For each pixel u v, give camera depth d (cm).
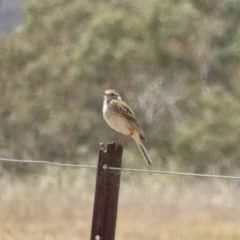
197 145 2522
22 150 2739
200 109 2739
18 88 2848
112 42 2797
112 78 2789
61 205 1633
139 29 2798
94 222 637
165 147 2730
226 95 2656
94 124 2731
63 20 3017
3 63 2900
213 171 2392
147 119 2797
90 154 2672
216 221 1461
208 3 2792
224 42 2780
